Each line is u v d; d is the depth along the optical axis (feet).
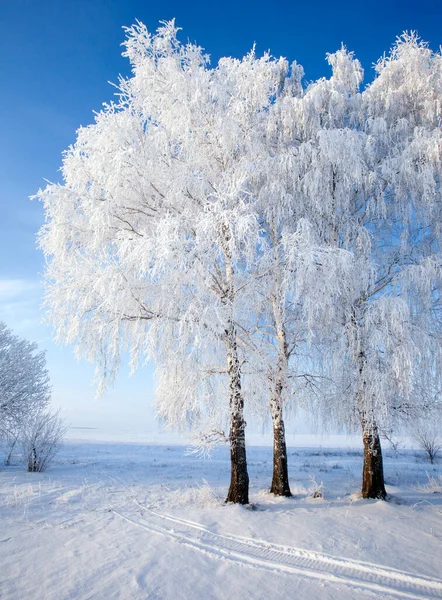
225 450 90.48
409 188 29.27
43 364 62.39
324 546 18.13
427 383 29.27
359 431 33.81
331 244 30.04
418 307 28.71
